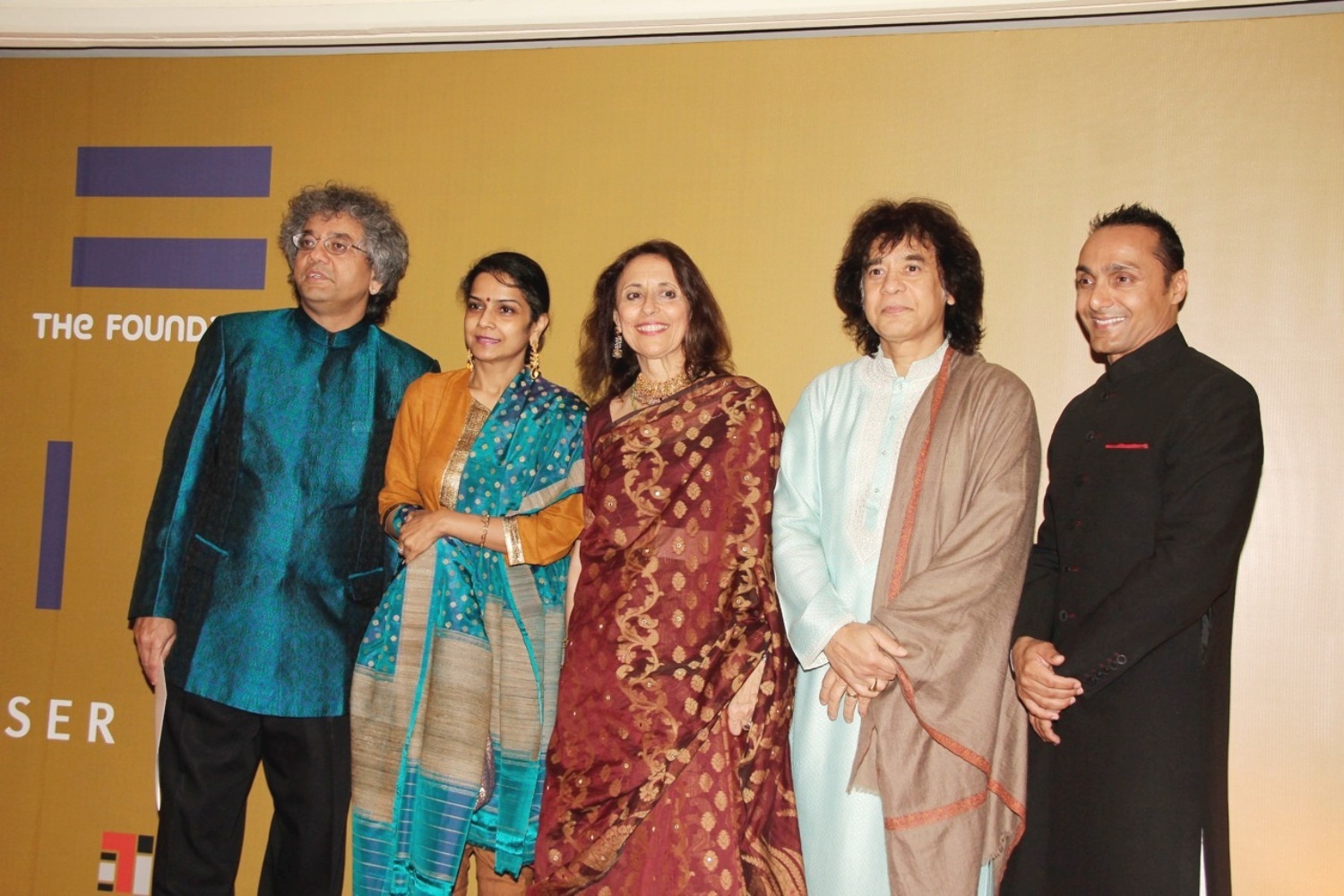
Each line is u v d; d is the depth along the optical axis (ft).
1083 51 8.63
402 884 7.26
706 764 6.93
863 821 6.68
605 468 7.25
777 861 6.95
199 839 7.91
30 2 9.59
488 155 9.40
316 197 8.30
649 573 6.98
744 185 9.02
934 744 6.52
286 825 8.02
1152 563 6.21
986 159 8.70
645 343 7.27
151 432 9.67
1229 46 8.45
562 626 7.70
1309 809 8.09
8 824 9.59
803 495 7.14
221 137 9.75
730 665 6.95
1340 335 8.20
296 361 8.23
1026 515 6.65
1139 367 6.87
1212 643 6.56
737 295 8.99
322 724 7.89
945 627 6.42
